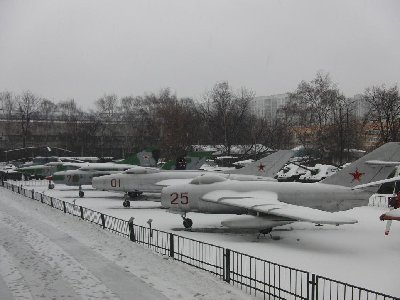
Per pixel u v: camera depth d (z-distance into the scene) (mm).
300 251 21266
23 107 139125
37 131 114062
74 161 79125
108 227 27516
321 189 27438
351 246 22406
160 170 42094
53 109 147000
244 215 27562
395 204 25359
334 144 77125
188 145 88188
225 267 15961
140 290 14445
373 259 19516
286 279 16312
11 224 28359
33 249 20812
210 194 27531
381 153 27547
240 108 105625
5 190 55875
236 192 27734
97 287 14883
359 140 86125
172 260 18234
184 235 25859
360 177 27766
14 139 112562
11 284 15398
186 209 28297
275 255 20375
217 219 31953
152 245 20750
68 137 112688
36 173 64250
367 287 15453
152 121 109312
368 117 93938
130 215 34094
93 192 54656
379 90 112312
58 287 14992
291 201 27312
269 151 80938
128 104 137625
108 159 90812
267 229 25000
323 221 19594
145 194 50250
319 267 18141
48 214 33156
